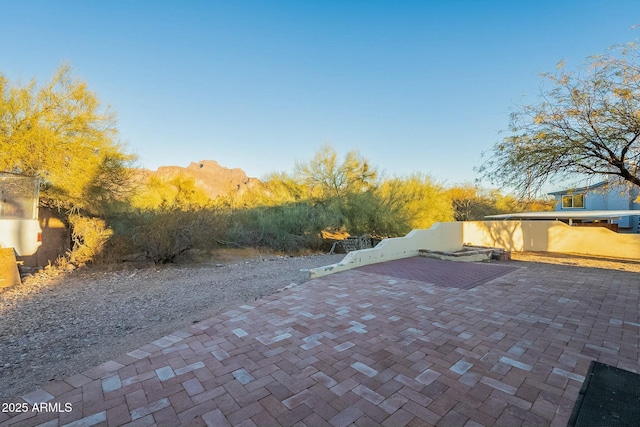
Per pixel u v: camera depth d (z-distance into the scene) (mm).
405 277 7668
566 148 8711
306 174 19688
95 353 3783
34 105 8797
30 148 8477
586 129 8477
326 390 2766
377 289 6422
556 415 2428
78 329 4684
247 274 9391
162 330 4516
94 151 10031
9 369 3406
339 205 18609
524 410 2490
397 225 17500
